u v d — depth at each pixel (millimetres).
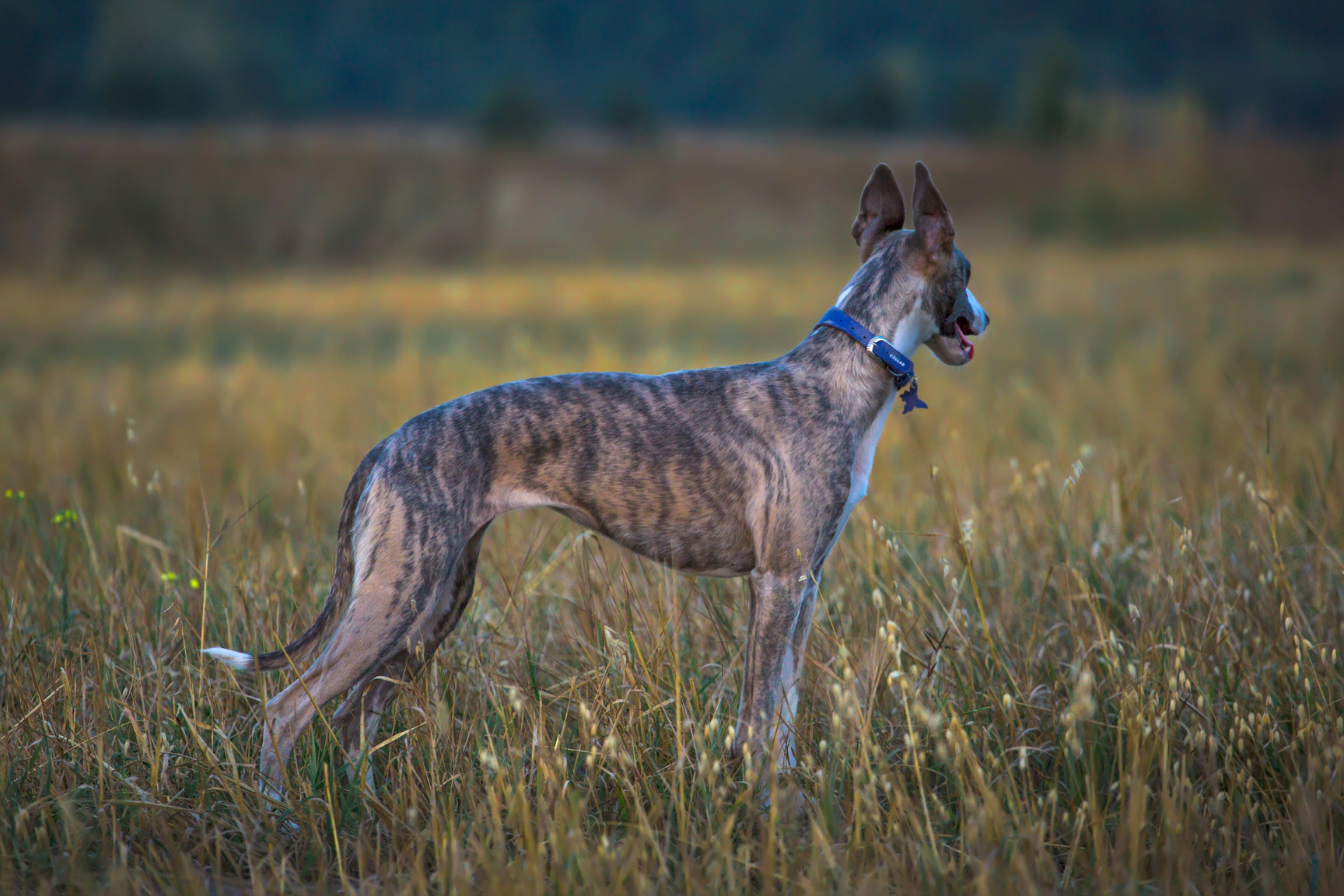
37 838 7305
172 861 7176
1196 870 7047
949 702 8547
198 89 137500
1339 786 7535
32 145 65438
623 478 8438
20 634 9641
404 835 7637
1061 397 19250
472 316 37969
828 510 8469
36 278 51281
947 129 144875
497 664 9578
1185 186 66375
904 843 7086
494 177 71000
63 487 14289
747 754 7359
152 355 30000
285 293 45219
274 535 13312
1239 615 9594
